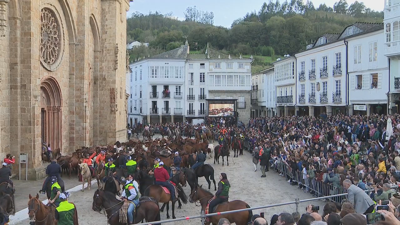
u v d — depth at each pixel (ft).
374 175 54.19
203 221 40.24
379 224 21.90
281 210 57.47
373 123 100.27
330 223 25.26
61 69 99.91
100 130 126.00
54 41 96.02
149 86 239.50
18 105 77.66
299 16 429.38
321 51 167.32
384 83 128.67
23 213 54.95
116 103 126.72
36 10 80.53
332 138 100.22
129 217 41.42
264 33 434.30
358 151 76.54
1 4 66.64
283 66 208.54
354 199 36.40
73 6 102.42
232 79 240.32
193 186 63.05
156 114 238.27
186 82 239.71
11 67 77.41
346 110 151.84
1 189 49.29
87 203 62.44
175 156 75.72
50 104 98.17
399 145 71.92
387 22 122.42
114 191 51.11
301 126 130.82
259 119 191.21
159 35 439.22
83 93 106.01
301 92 186.91
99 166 71.56
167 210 54.03
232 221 41.27
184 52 246.47
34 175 77.36
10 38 77.15
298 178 74.49
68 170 85.46
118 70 130.93
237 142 123.34
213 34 434.30
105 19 125.39
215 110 233.96
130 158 73.72
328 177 59.88
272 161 97.30
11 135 77.82
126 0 144.66
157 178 52.08
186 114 239.50
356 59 143.02
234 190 73.51
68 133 105.40
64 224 36.45
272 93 237.25
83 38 105.70
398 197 36.50
